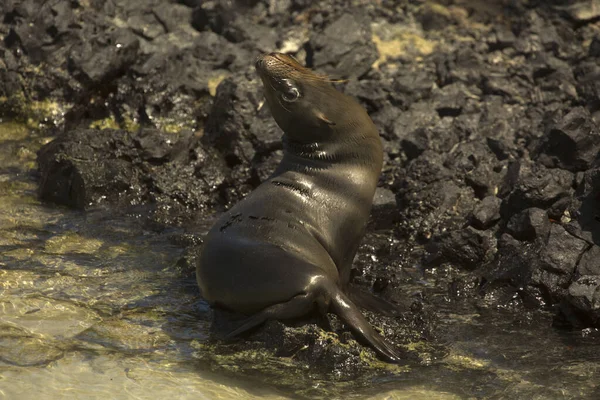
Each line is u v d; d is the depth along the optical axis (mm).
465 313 29266
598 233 30531
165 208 37094
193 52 46750
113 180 37688
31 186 38906
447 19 49844
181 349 26547
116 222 35812
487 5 50750
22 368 25000
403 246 34250
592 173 32906
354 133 29250
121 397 23766
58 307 28750
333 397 24172
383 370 25562
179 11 49969
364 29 45750
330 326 26984
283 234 27812
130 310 28859
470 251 32219
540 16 49188
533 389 24469
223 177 38719
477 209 33531
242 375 25219
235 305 27359
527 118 40938
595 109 40562
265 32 47750
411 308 29328
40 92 45375
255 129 39531
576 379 24984
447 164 37250
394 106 42188
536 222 31516
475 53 46094
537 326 28375
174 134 39906
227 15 49031
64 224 35406
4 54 46750
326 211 28797
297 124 29125
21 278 30594
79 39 46719
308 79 28656
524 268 30344
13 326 27328
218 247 27844
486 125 40500
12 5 48750
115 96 45188
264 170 37812
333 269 28203
